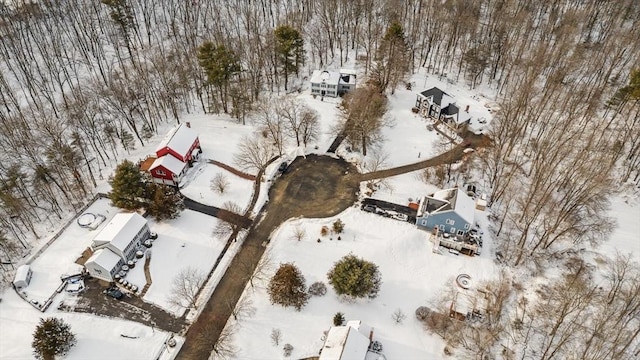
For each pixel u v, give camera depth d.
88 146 102.75
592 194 80.31
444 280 77.50
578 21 139.50
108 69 122.56
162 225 86.50
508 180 89.19
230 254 81.75
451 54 137.62
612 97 111.88
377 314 72.38
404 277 77.88
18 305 73.25
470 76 127.94
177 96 114.50
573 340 66.56
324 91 119.94
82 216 87.75
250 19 143.88
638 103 110.50
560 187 89.88
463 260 80.94
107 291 75.38
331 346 63.38
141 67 116.44
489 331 69.06
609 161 96.12
